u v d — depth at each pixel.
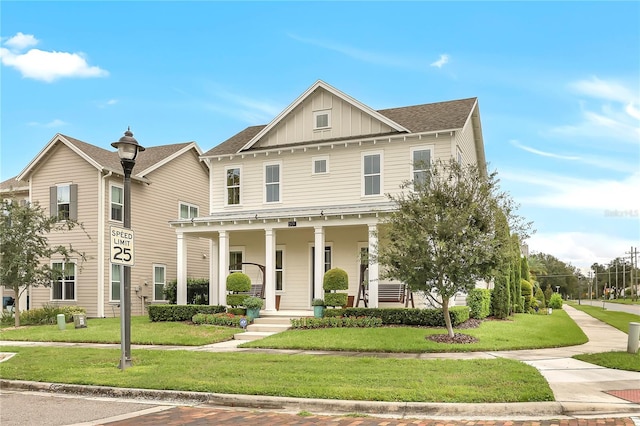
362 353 13.38
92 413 8.10
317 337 15.52
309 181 22.84
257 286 22.56
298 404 8.27
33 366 11.65
